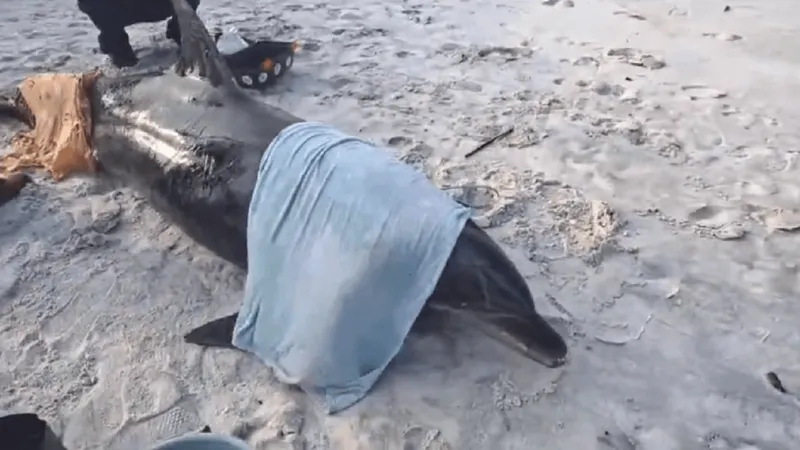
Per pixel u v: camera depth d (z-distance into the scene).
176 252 2.48
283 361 2.00
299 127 2.19
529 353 1.98
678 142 3.03
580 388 1.98
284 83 3.44
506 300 1.92
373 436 1.87
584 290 2.29
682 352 2.09
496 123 3.14
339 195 1.96
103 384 2.02
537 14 4.28
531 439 1.86
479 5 4.41
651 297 2.27
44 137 2.89
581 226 2.54
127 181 2.58
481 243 1.97
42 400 1.98
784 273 2.36
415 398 1.96
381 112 3.21
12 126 3.14
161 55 3.65
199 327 2.14
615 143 3.01
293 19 4.15
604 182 2.78
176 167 2.32
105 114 2.61
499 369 2.04
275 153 2.11
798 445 1.84
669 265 2.39
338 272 1.91
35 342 2.16
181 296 2.31
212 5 4.33
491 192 2.71
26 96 2.95
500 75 3.55
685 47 3.85
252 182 2.16
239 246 2.21
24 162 2.84
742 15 4.23
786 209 2.64
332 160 2.03
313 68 3.58
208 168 2.25
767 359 2.07
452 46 3.84
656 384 2.00
